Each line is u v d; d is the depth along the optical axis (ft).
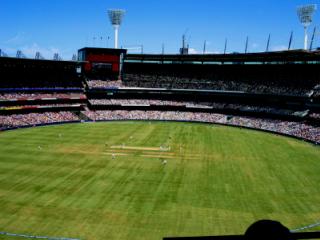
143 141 237.25
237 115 346.54
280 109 324.19
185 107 372.99
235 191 136.46
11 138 237.04
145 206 118.62
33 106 324.19
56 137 244.63
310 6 322.96
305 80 329.52
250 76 376.89
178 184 143.64
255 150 216.54
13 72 352.28
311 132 262.88
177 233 99.19
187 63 408.46
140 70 431.02
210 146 225.97
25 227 101.09
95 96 384.27
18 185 137.49
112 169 164.66
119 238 95.81
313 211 117.19
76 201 121.70
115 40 424.05
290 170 169.99
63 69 392.47
